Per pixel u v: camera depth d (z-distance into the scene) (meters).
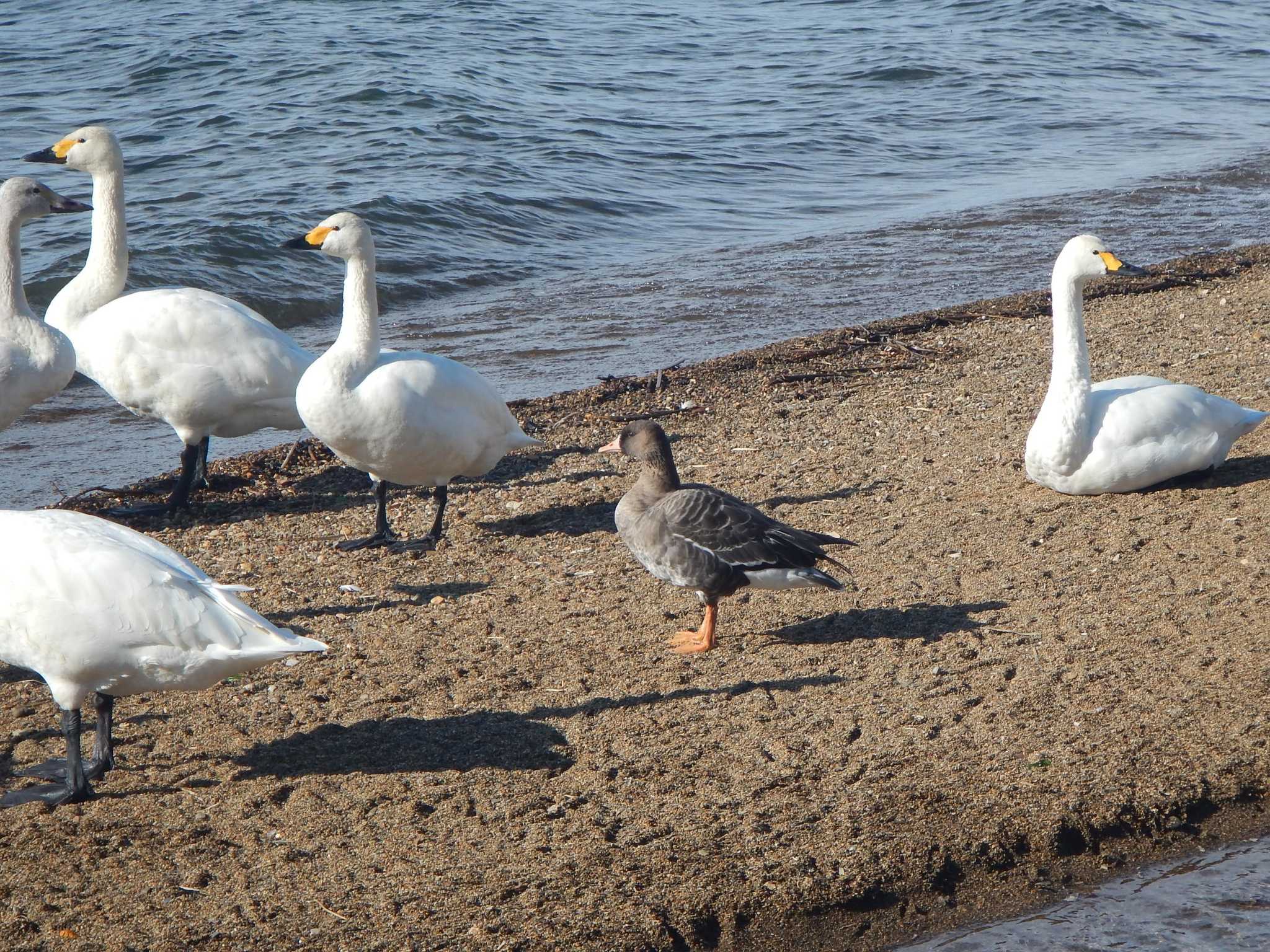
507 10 56.78
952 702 9.61
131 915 7.56
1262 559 11.59
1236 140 40.09
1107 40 57.22
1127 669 9.92
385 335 22.94
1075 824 8.34
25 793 8.80
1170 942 7.52
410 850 8.12
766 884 7.80
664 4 62.53
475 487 15.10
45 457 17.41
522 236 29.19
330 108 37.69
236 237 26.33
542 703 9.87
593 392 18.47
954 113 43.66
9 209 13.21
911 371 18.67
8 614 8.23
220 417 14.48
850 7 63.72
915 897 7.88
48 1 54.06
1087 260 12.66
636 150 36.78
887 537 12.68
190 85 40.56
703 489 10.66
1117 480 12.97
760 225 30.98
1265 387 16.06
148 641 8.23
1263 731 9.09
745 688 9.96
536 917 7.50
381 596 11.99
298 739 9.46
